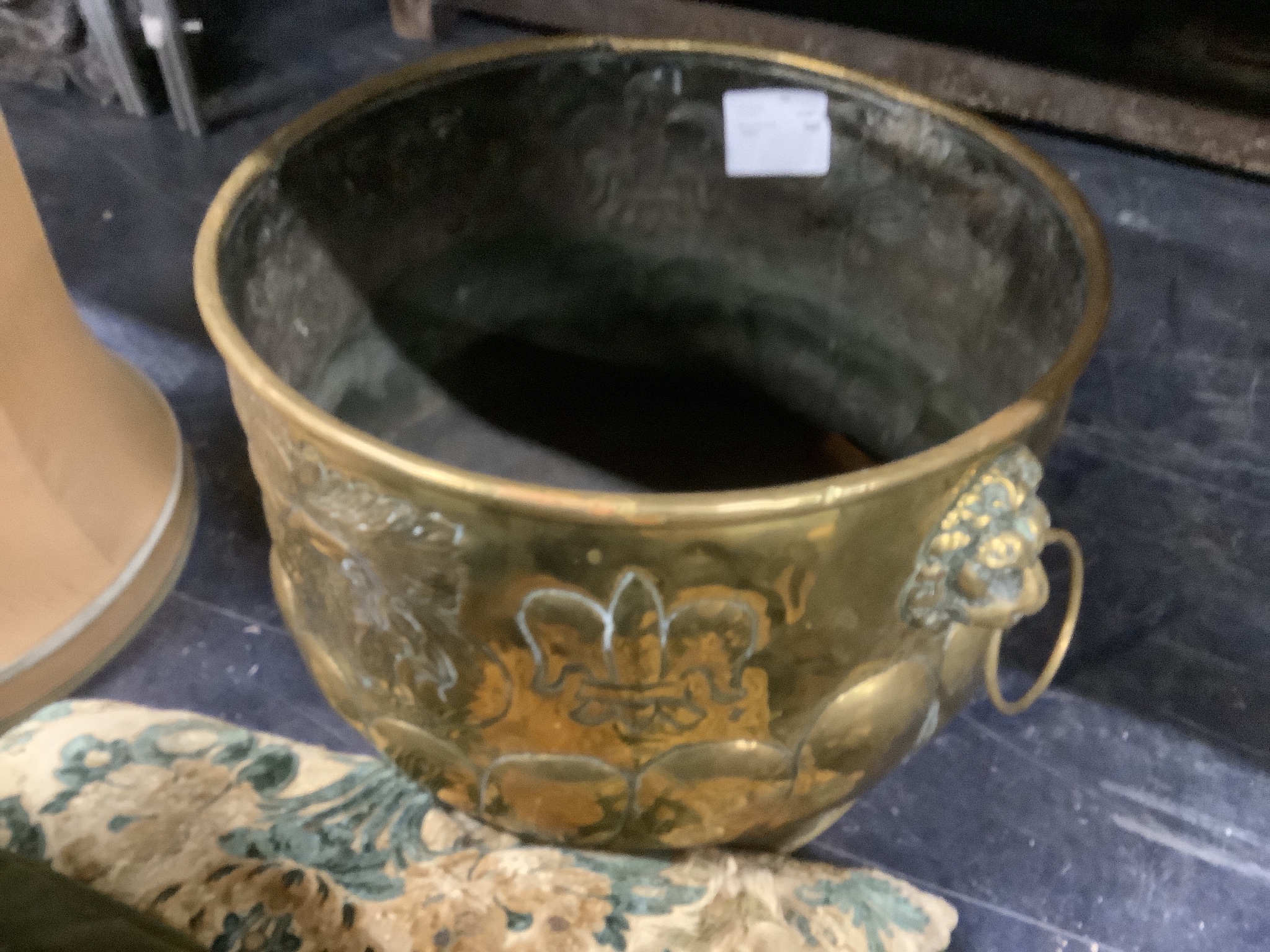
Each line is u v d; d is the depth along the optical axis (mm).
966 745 780
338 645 548
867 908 660
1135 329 1050
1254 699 805
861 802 750
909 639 504
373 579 472
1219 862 723
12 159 372
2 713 408
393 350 844
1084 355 481
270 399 446
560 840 589
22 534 394
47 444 399
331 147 685
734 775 523
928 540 455
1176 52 1132
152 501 464
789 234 848
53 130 1272
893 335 838
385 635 499
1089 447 970
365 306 790
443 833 667
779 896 644
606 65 778
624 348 951
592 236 879
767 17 1235
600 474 884
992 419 443
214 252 546
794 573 433
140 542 450
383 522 438
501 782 546
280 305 683
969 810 746
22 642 410
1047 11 1172
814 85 752
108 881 611
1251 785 760
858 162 773
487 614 455
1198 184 1175
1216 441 971
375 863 641
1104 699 803
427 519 430
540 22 1370
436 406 908
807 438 922
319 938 598
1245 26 1090
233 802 669
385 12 1470
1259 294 1073
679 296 920
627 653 456
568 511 398
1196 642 837
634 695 475
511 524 415
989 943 684
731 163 816
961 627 537
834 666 488
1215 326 1051
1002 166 676
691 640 453
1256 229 1128
